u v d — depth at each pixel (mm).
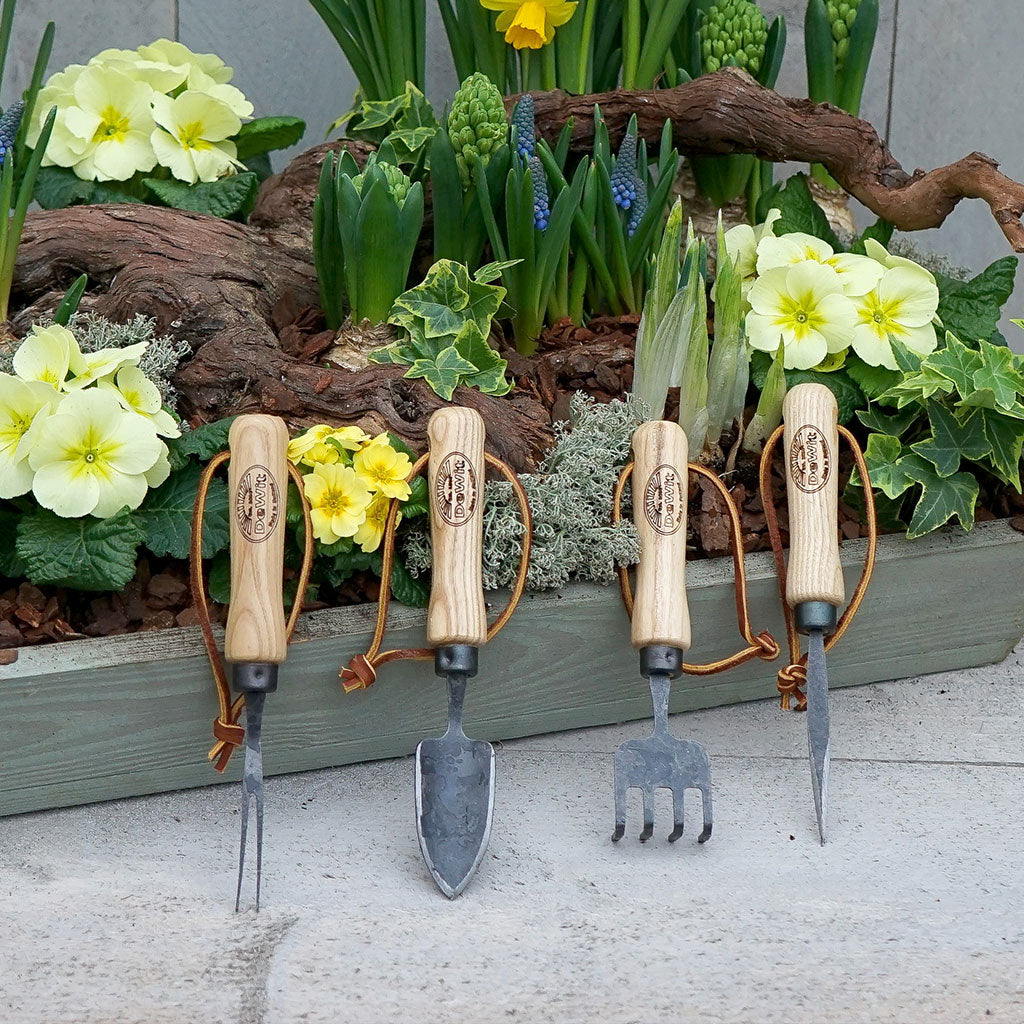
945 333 1614
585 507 1509
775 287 1586
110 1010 1325
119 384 1493
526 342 1637
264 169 1816
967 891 1403
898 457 1551
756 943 1366
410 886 1406
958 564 1575
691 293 1533
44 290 1611
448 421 1472
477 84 1595
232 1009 1327
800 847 1436
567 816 1461
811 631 1471
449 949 1361
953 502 1553
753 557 1553
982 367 1546
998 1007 1333
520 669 1510
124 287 1575
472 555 1453
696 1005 1332
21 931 1367
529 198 1575
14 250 1572
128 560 1458
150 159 1692
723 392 1559
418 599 1495
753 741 1532
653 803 1429
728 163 1724
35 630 1465
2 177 1561
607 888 1403
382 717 1495
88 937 1364
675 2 1716
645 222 1638
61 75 1688
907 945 1365
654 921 1380
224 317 1563
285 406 1521
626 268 1653
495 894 1399
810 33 1703
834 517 1486
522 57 1741
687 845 1438
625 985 1342
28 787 1447
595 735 1541
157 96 1688
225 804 1470
